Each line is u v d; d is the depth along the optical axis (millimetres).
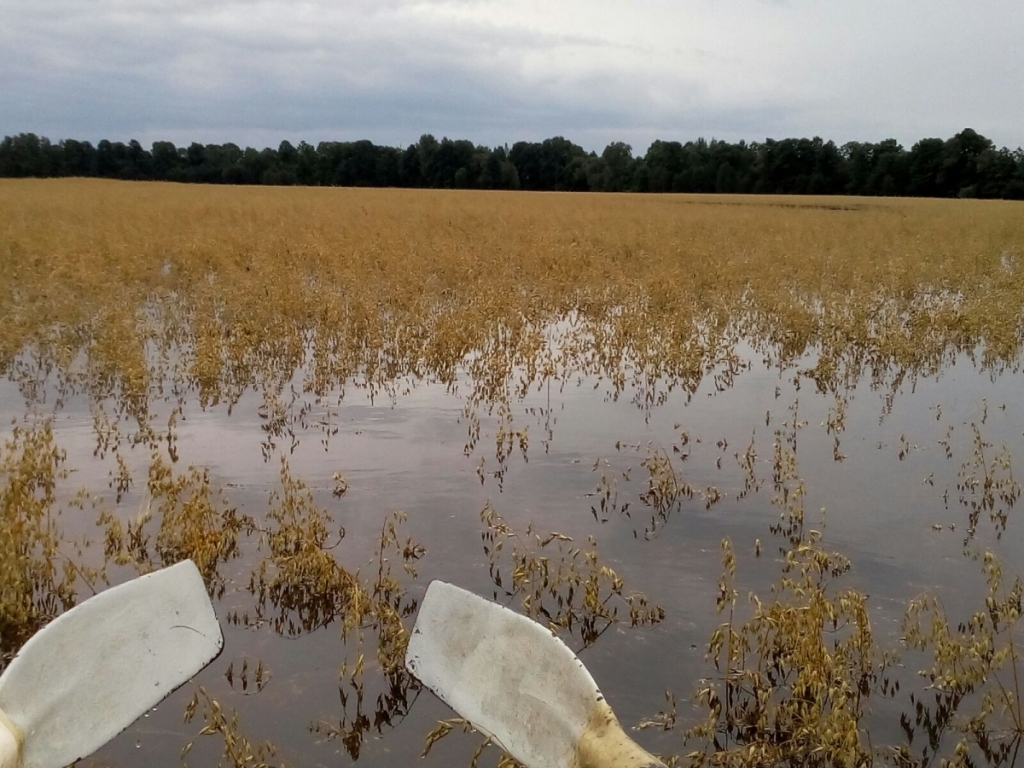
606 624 4152
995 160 70625
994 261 17438
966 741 3379
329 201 31812
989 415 7660
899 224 25422
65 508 5348
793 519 5359
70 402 7574
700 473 6133
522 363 9031
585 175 88250
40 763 2492
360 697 3564
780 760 3252
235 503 5484
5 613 3908
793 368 9344
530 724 2707
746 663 3859
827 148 80000
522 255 16172
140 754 3178
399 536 5043
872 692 3682
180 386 8109
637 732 3398
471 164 86750
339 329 10000
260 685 3623
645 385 8492
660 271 14234
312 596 4352
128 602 2855
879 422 7406
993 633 4109
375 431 6922
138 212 22578
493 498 5633
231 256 15055
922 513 5508
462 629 3012
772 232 22781
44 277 12430
